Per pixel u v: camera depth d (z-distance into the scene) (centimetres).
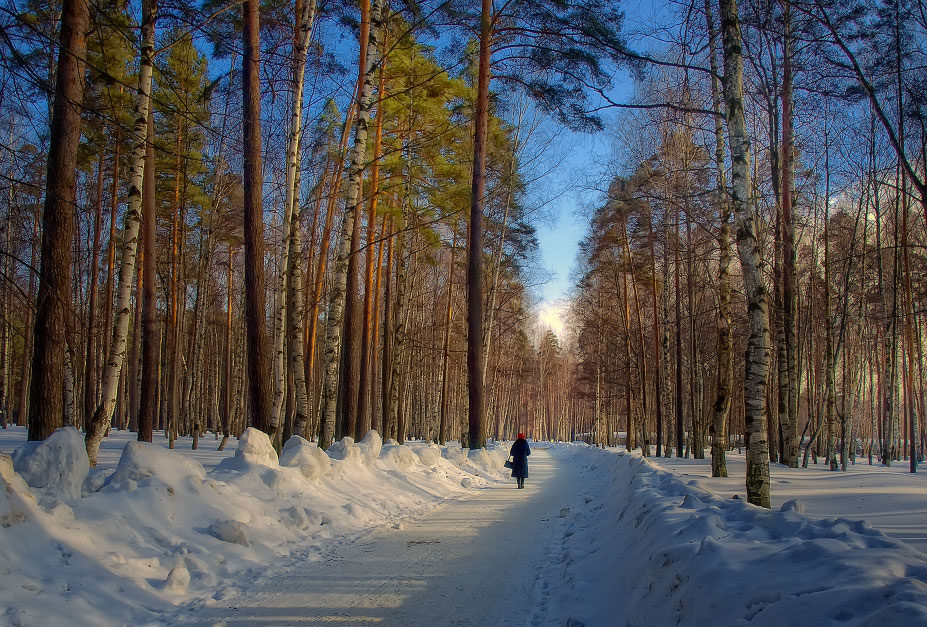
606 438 4453
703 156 1773
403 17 1620
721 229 1431
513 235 2872
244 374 3722
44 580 463
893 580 276
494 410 5400
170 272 2492
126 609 475
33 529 498
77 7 796
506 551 750
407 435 3847
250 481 841
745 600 310
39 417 816
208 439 2912
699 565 374
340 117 1992
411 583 592
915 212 2150
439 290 3944
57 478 607
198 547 620
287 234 1377
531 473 2127
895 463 2572
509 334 4644
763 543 386
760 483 761
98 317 2670
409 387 3862
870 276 2434
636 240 2633
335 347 1512
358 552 724
